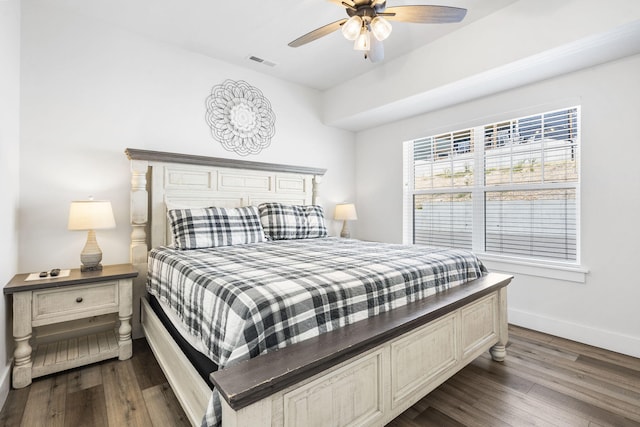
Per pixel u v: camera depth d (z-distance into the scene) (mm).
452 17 1809
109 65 2672
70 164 2498
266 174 3506
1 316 1802
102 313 2166
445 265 2002
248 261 1888
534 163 2891
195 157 2936
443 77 2854
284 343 1167
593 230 2494
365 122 4082
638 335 2279
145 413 1625
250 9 2480
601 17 1990
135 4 2412
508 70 2541
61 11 2467
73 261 2510
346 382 1228
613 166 2393
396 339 1437
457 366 1802
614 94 2379
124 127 2738
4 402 1707
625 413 1621
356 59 3293
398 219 4043
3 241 1860
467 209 3396
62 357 2064
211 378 957
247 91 3494
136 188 2621
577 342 2535
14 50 2125
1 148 1821
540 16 2254
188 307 1574
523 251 2977
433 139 3715
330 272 1557
